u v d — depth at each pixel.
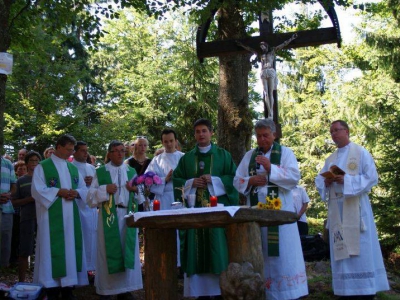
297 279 5.31
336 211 5.73
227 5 8.73
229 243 4.43
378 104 16.64
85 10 9.33
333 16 8.40
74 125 20.23
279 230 5.29
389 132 10.80
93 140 20.67
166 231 4.95
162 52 25.34
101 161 20.89
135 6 9.25
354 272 5.57
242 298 4.11
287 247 5.30
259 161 5.29
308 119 23.25
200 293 5.59
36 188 6.21
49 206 6.19
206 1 8.96
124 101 25.45
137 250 6.32
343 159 5.81
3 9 5.90
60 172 6.44
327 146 22.95
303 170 22.39
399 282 7.60
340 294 5.59
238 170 5.68
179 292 6.58
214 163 5.82
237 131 9.69
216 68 17.86
